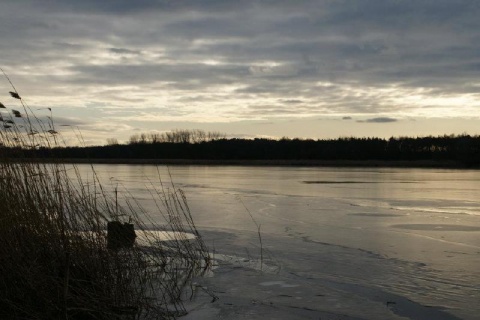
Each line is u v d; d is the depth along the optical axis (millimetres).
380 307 6199
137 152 76312
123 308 5730
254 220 13406
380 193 22031
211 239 10555
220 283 7188
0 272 5617
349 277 7559
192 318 5734
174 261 8469
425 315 5945
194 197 19969
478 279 7438
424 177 36812
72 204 6688
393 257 8828
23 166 6508
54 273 5801
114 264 6449
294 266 8195
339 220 13461
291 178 35031
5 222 5828
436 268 8078
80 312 5500
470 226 12344
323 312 6008
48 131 6793
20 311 5441
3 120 6551
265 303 6301
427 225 12539
